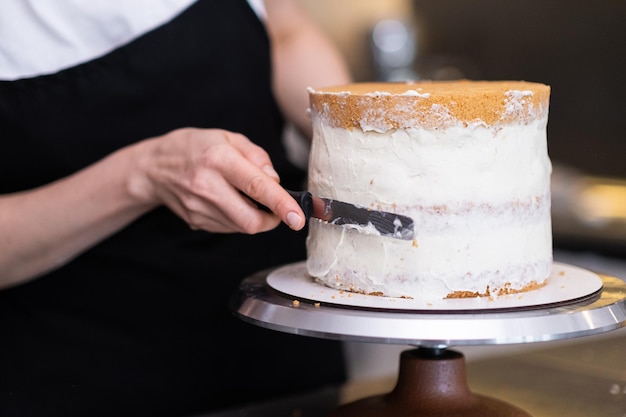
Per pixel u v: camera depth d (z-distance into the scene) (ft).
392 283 3.38
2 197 3.99
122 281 4.28
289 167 4.73
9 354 4.23
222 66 4.44
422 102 3.30
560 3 7.56
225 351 4.43
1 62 4.18
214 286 4.40
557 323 3.14
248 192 3.44
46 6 4.18
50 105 4.20
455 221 3.34
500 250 3.38
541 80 7.95
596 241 6.37
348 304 3.28
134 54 4.29
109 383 4.25
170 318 4.34
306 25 5.13
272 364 4.54
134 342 4.30
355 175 3.42
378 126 3.35
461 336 3.09
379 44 9.50
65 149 4.23
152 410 4.31
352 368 5.40
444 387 3.41
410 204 3.35
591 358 4.15
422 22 9.41
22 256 3.92
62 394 4.21
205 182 3.53
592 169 7.40
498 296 3.38
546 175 3.51
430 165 3.33
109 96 4.25
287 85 4.87
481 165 3.34
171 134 3.76
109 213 3.85
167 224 4.32
